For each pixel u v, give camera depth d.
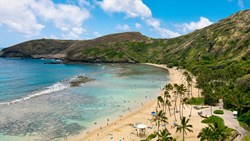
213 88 138.50
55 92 147.00
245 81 129.00
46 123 93.06
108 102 126.25
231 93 114.12
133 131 88.31
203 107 111.81
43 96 135.50
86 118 100.56
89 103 123.19
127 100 131.38
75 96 137.38
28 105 116.00
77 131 86.94
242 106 96.88
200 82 162.00
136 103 125.75
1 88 158.12
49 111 107.75
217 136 63.16
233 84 140.00
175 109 113.19
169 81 195.50
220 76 168.25
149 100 132.38
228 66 198.12
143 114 108.12
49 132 84.69
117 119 100.81
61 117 100.50
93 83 181.00
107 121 98.06
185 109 111.19
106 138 81.81
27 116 99.88
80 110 110.75
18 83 180.75
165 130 68.19
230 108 107.75
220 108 109.75
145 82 189.38
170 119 100.19
